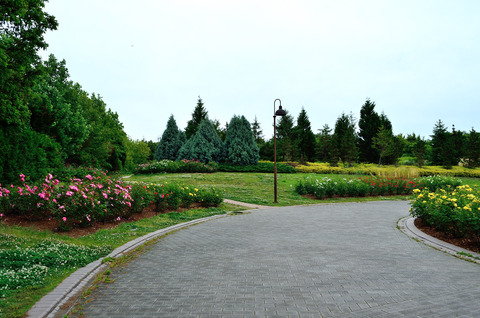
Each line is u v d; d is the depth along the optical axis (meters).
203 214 12.88
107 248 7.18
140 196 11.32
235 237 8.76
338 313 3.86
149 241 8.25
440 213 8.33
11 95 12.19
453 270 5.68
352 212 14.02
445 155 37.66
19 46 11.94
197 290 4.73
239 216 12.91
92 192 9.47
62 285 4.78
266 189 21.34
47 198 8.78
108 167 35.78
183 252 7.14
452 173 33.22
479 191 10.56
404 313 3.82
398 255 6.75
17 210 9.54
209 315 3.84
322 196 19.12
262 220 11.81
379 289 4.70
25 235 7.68
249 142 31.38
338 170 31.56
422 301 4.21
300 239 8.43
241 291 4.66
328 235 8.95
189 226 10.59
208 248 7.50
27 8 11.62
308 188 19.84
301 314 3.83
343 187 19.89
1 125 11.73
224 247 7.59
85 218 9.16
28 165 12.59
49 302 4.14
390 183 21.38
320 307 4.05
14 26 11.82
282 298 4.37
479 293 4.50
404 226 10.33
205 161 30.69
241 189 21.00
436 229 9.19
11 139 11.90
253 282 5.06
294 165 35.28
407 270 5.68
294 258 6.53
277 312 3.90
